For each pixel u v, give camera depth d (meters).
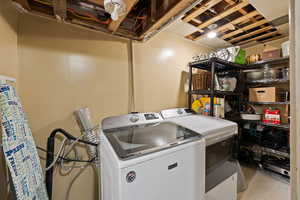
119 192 0.75
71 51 1.39
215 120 1.60
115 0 0.88
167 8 1.14
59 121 1.36
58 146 1.37
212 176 1.28
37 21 1.25
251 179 2.06
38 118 1.27
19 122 0.89
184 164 0.99
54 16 1.24
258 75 2.31
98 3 1.16
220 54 2.12
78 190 1.45
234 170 1.55
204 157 1.13
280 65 2.27
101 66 1.56
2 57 0.96
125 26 1.56
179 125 1.40
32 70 1.23
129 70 1.75
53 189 1.34
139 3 1.32
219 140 1.32
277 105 2.34
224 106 2.17
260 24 1.91
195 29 2.04
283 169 2.03
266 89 2.17
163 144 0.97
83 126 1.40
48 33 1.29
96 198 1.52
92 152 1.44
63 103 1.37
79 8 1.20
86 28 1.46
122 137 1.11
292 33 0.40
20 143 0.85
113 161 0.83
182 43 2.29
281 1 1.44
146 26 1.43
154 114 1.58
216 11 1.68
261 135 2.34
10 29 1.07
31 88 1.24
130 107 1.76
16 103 0.90
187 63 2.34
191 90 2.18
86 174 1.48
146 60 1.88
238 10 1.66
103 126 1.23
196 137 1.12
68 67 1.38
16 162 0.78
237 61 2.17
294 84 0.40
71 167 1.42
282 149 2.14
